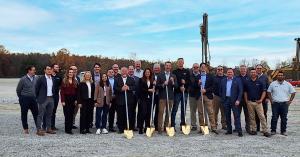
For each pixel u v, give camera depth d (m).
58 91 13.93
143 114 13.52
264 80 13.35
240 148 10.83
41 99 12.93
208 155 9.82
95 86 13.52
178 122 16.98
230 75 13.38
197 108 14.54
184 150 10.48
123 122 13.72
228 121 13.51
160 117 13.64
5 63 98.12
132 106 13.77
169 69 13.65
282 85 13.33
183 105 14.04
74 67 13.42
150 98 13.59
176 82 13.71
